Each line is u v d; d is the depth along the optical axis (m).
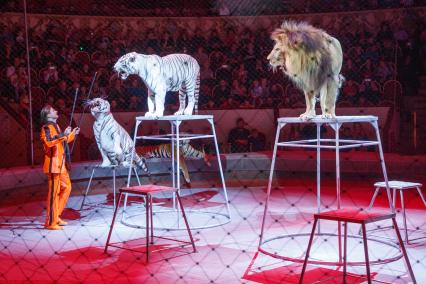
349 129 11.60
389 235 6.70
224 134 12.31
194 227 7.28
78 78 12.92
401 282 4.95
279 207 8.54
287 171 10.87
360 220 4.23
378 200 8.84
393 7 13.59
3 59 12.77
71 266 5.66
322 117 5.65
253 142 11.74
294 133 11.88
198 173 10.84
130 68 7.23
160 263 5.69
